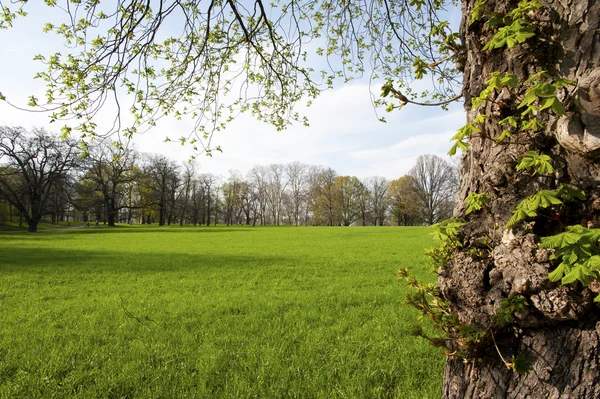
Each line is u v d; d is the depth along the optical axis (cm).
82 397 416
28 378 455
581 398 164
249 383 447
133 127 475
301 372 474
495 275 196
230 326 688
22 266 1600
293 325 686
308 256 2012
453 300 213
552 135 188
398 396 406
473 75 228
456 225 215
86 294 1044
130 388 443
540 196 166
